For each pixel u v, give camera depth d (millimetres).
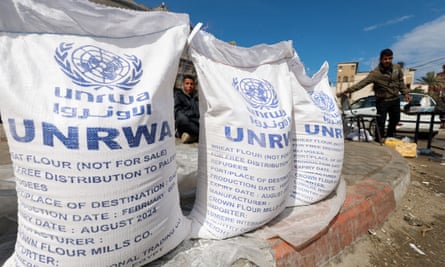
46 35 696
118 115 676
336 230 1292
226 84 985
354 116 4496
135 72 751
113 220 686
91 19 728
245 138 955
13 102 628
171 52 808
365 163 2475
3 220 1033
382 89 4039
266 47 1149
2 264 833
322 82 1494
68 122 628
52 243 669
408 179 2379
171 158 837
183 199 1399
